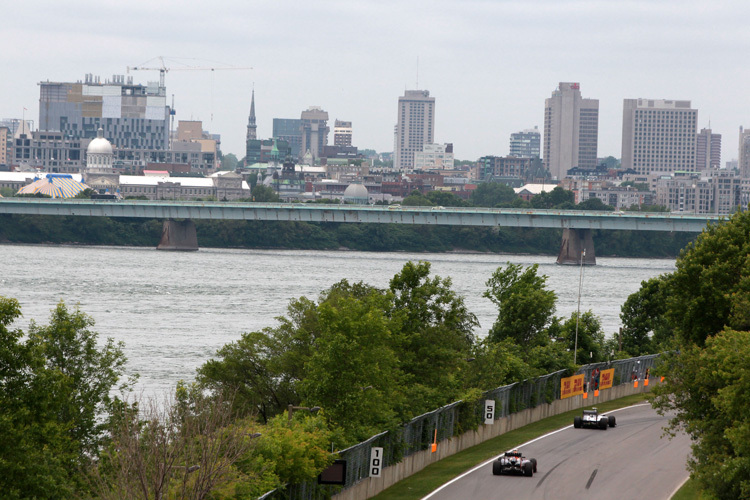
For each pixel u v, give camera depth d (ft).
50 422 320.91
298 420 394.32
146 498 279.08
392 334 526.57
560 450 496.23
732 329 432.25
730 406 348.18
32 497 305.12
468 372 548.72
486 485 422.41
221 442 306.35
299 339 523.70
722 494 346.13
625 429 558.15
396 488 425.28
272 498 340.39
